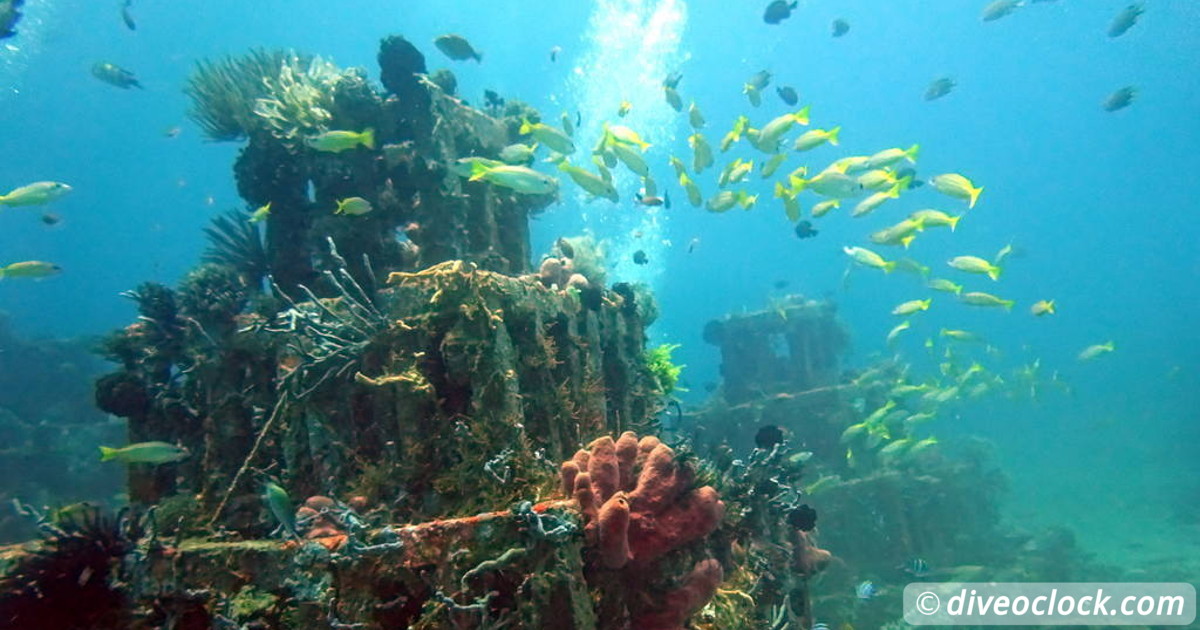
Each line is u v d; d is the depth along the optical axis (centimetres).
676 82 1146
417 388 535
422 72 830
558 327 702
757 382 1819
